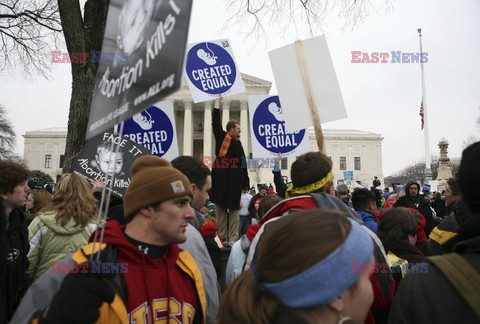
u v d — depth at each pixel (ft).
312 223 3.43
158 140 15.06
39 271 9.71
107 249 5.52
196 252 7.26
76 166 11.95
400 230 9.50
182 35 3.91
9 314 8.53
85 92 18.78
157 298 5.59
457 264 4.01
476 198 4.41
